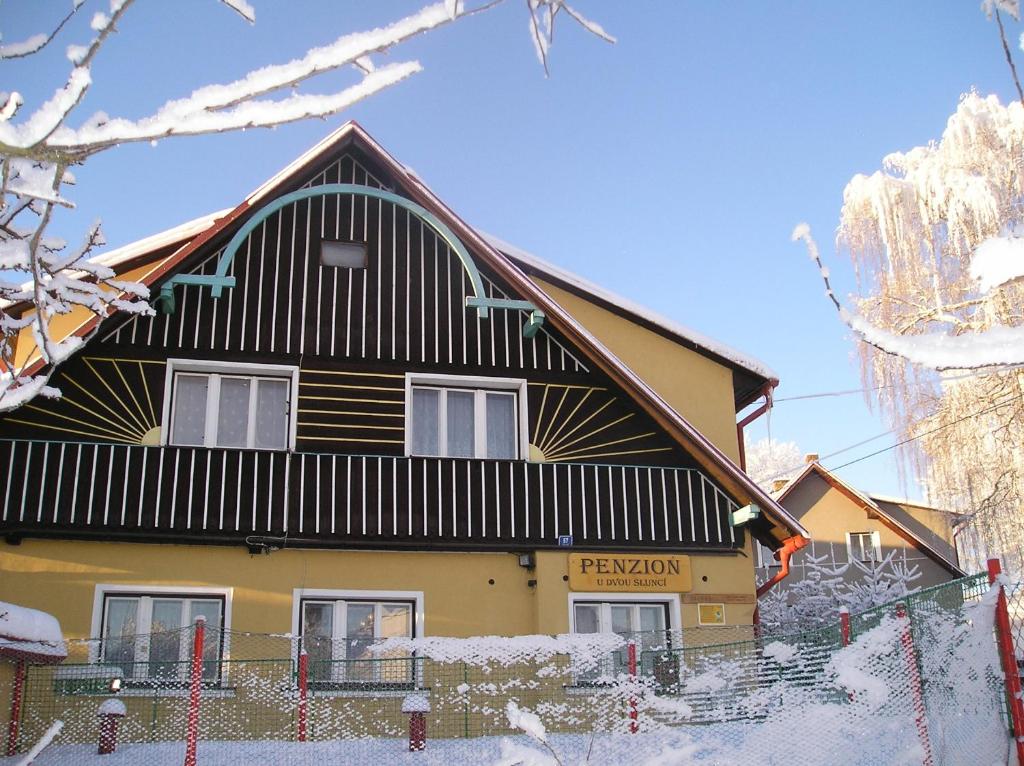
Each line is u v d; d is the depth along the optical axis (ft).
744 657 33.96
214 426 48.78
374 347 50.62
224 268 49.78
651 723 33.22
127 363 47.85
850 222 74.33
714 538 50.57
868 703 29.91
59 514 45.01
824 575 98.73
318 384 49.57
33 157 13.80
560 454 50.80
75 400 46.75
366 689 42.42
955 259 71.46
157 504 45.98
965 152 73.10
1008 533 72.38
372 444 49.16
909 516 108.58
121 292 26.50
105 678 40.11
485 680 39.34
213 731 38.86
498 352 51.80
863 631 32.50
